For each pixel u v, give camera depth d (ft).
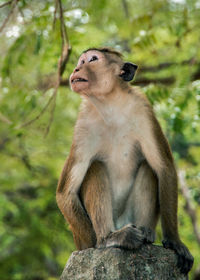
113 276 32.58
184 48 61.46
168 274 33.88
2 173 91.09
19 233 91.04
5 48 57.77
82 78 40.27
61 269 81.15
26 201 89.76
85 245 39.52
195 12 62.18
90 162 40.60
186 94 53.83
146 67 61.46
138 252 33.68
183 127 55.16
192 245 64.03
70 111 76.43
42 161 84.48
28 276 95.04
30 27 51.67
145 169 38.96
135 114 40.06
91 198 37.88
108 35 69.36
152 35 58.23
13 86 58.49
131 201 40.14
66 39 46.11
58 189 40.55
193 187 67.51
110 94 40.22
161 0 60.90
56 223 86.48
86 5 55.57
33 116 56.70
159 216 40.65
